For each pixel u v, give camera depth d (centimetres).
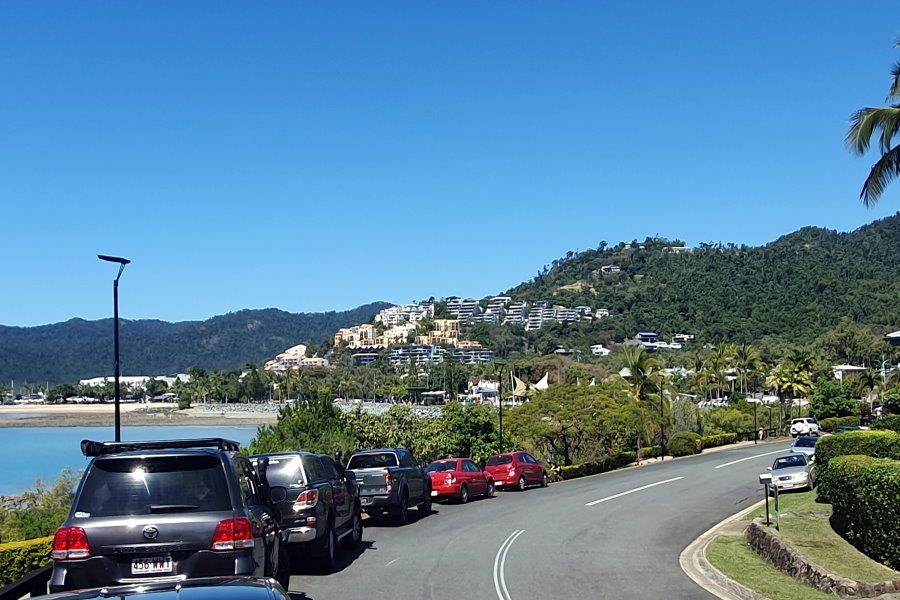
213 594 516
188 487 888
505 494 3372
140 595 515
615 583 1432
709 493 3167
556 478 4203
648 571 1562
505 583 1420
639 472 4450
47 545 1670
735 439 7075
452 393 16725
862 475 1531
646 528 2223
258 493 1134
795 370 9844
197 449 923
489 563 1638
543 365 13375
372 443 3425
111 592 529
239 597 511
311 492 1458
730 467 4441
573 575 1509
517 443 4809
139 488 882
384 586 1383
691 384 12031
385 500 2230
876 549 1457
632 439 5588
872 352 13950
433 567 1584
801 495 2748
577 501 2977
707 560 1644
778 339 18850
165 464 898
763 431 7644
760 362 12631
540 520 2414
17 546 1625
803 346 15762
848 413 8494
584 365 14400
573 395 5262
